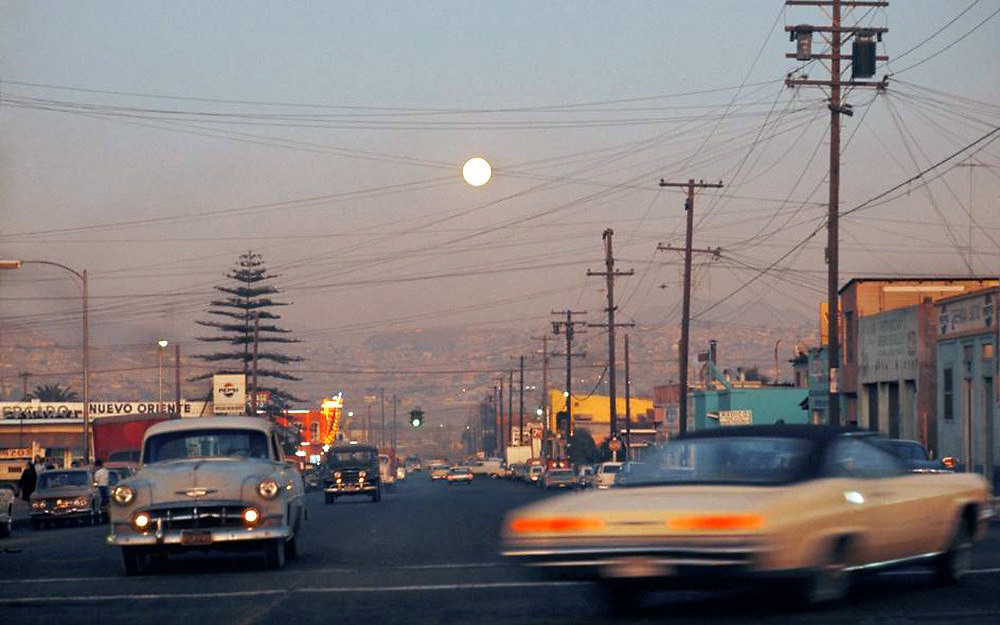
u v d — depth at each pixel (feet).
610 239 374.84
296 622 65.87
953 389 256.52
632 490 63.77
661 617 64.80
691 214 304.30
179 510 95.55
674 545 58.85
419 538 137.08
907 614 64.34
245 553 121.19
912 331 275.39
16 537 180.75
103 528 207.92
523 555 62.08
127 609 73.00
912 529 71.05
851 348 318.45
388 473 459.32
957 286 315.78
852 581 73.00
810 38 205.46
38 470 329.31
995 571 85.05
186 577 93.61
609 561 60.18
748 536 58.08
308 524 178.60
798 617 63.10
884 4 203.51
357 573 93.09
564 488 423.64
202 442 107.04
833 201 206.28
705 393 476.54
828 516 62.75
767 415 442.91
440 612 68.69
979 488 79.71
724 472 63.98
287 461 111.04
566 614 66.90
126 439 303.68
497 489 473.67
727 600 71.15
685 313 306.14
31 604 75.92
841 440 67.15
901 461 73.46
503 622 64.39
